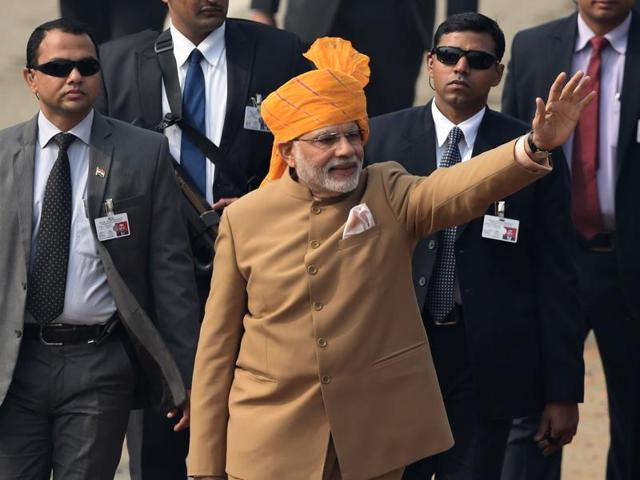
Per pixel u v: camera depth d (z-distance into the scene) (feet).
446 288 44.60
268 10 64.90
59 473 43.60
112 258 43.21
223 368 38.34
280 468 37.14
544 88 54.85
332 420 36.78
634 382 53.83
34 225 43.06
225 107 48.01
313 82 36.37
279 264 37.29
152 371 43.65
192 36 47.93
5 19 102.17
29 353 43.14
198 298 46.37
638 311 53.31
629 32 53.62
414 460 36.99
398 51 64.54
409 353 37.14
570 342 45.06
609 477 54.54
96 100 48.49
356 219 36.81
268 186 38.32
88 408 43.21
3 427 43.27
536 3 102.83
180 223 44.42
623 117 53.01
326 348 36.78
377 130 45.83
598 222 53.83
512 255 44.70
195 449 38.29
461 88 44.50
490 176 35.12
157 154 44.04
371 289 36.86
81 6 68.74
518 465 51.42
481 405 44.60
